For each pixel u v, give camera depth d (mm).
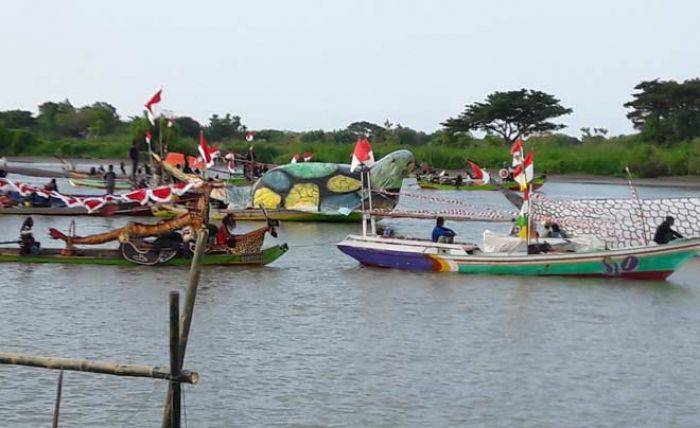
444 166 138750
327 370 25562
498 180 107562
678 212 42906
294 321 31047
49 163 146375
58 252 40375
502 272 39188
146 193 42875
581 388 24406
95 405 22719
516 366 26203
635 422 22109
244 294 35219
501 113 164875
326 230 58938
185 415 22062
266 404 22859
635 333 30000
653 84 162375
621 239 43094
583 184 120125
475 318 31734
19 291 35062
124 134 181125
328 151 138750
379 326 30516
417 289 36438
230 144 146125
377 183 63000
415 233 57281
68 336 28625
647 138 153750
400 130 179375
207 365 25812
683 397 23844
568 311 32875
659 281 38406
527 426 21734
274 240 53312
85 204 44125
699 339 29391
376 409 22641
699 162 129375
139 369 16188
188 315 16516
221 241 40594
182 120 179750
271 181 63750
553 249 39781
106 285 36312
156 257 40000
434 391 23984
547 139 162750
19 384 24062
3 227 56500
